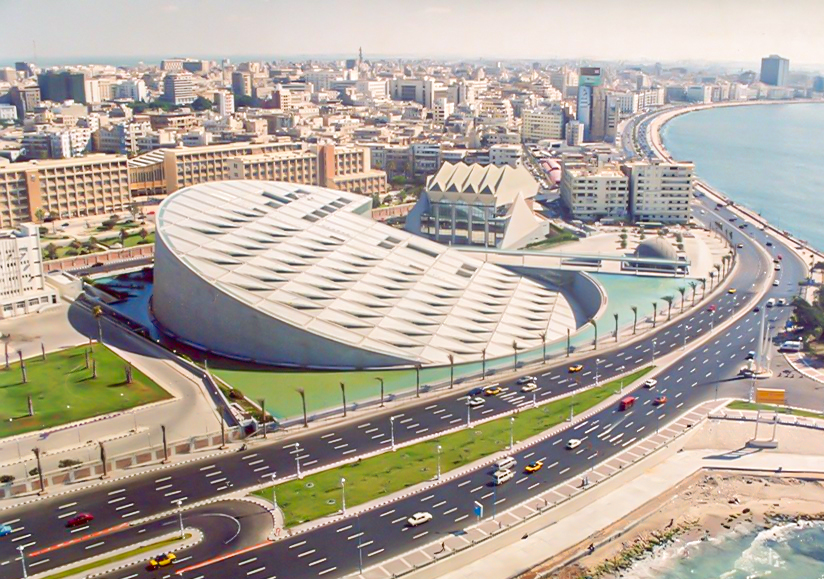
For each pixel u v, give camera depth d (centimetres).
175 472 18975
